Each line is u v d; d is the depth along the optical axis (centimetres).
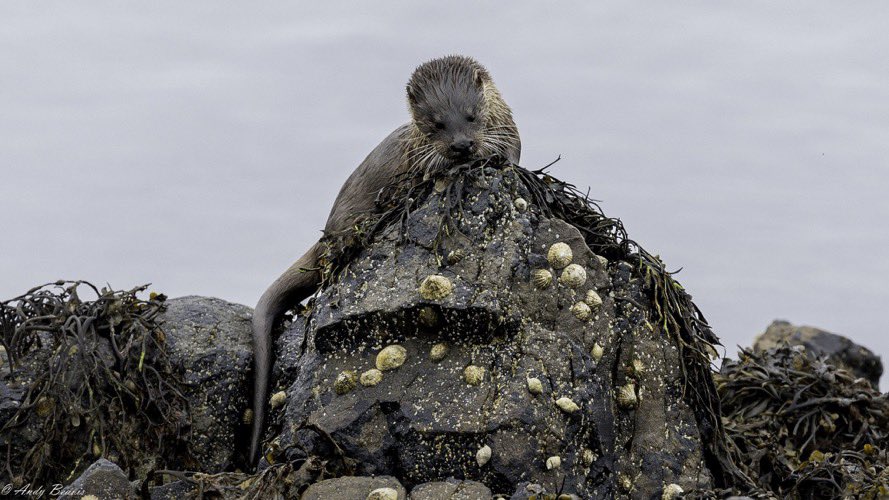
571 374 1992
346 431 1984
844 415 2494
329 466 1978
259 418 2336
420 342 2045
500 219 2117
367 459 1967
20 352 2233
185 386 2320
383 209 2264
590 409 1980
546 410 1939
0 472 2122
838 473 2219
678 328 2170
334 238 2255
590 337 2075
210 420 2323
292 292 2612
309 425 1973
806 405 2502
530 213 2150
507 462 1894
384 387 2008
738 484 2123
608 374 2084
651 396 2120
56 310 2270
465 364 1997
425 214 2158
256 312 2517
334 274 2209
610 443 2009
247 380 2389
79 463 2150
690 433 2117
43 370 2195
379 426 1983
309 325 2234
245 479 1923
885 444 2431
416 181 2359
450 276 2053
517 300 2048
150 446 2222
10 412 2148
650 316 2181
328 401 2044
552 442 1928
